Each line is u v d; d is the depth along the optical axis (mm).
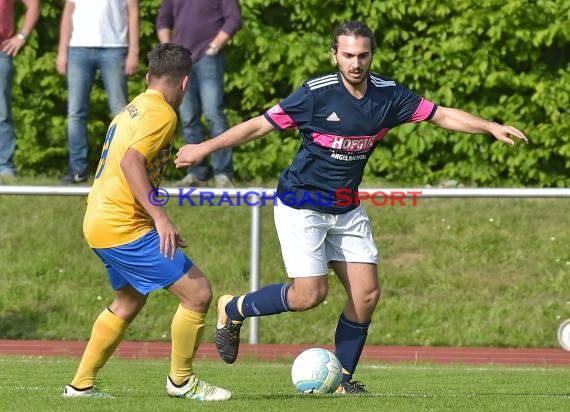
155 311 42531
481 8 52688
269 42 53562
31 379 28875
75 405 21734
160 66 23375
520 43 52875
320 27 54188
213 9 45844
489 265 45031
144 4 53906
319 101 24750
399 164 53219
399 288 43812
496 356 39188
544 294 43406
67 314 42219
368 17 53844
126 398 23203
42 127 54219
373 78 25281
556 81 52938
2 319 41781
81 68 46219
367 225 26188
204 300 23250
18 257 45219
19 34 47688
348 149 25047
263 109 54750
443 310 42469
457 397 24469
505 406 22578
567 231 46875
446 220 48000
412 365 36469
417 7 53000
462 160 53781
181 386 23516
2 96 47906
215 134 46500
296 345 40188
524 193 38969
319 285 25547
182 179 51250
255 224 40031
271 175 53406
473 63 52781
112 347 23922
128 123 22781
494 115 53312
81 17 45906
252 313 26172
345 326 26406
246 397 23938
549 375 32406
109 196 22938
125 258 22984
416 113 25547
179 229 46781
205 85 46125
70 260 45312
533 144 53000
